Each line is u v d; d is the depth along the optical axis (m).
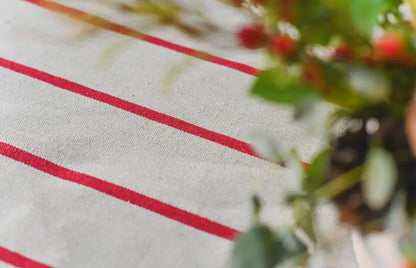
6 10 0.66
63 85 0.61
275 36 0.33
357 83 0.33
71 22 0.35
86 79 0.61
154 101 0.59
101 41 0.63
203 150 0.56
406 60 0.34
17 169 0.54
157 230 0.51
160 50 0.64
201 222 0.51
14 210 0.51
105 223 0.51
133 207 0.52
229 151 0.56
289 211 0.51
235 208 0.52
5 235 0.50
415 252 0.35
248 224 0.51
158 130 0.57
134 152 0.56
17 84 0.61
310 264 0.38
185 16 0.33
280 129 0.57
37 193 0.52
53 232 0.50
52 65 0.62
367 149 0.39
